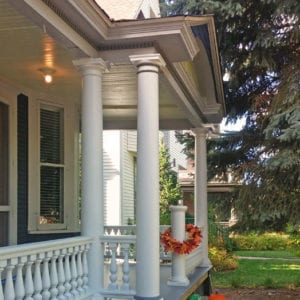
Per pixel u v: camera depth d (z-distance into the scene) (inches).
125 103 297.4
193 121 303.6
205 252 310.0
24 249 128.6
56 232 268.7
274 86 390.0
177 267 222.2
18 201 244.1
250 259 569.9
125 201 476.4
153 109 180.1
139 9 224.8
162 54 190.1
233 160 397.7
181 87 239.1
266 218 334.3
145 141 178.7
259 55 358.9
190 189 823.7
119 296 175.5
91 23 163.5
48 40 178.5
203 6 347.6
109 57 184.1
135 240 178.1
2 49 188.7
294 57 349.7
